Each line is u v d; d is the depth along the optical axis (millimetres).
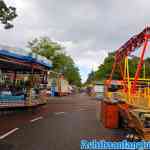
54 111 22750
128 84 13203
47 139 10695
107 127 13859
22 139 10609
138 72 11695
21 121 15758
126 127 12961
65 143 10008
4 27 23375
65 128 13609
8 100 21203
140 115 10281
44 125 14430
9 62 23531
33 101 25125
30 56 23406
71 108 26375
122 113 13164
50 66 28953
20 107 22312
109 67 69375
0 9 22812
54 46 65125
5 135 11367
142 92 13227
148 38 11141
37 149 9000
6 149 8906
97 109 25984
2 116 17969
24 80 32469
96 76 85312
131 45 13141
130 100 11875
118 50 15508
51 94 57406
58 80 59938
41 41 64562
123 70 15797
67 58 78688
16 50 22000
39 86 29672
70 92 83062
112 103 13875
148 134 9781
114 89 19969
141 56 11352
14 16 23281
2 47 20609
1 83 31859
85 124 15203
